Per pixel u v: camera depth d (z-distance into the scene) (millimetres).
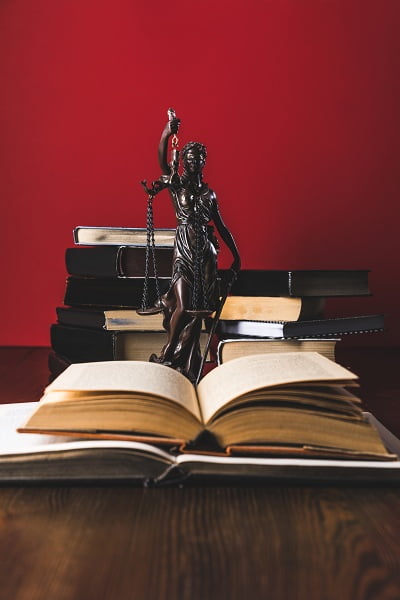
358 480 945
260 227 3232
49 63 3211
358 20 3191
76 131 3223
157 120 3215
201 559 736
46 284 3244
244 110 3211
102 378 1043
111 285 2016
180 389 1040
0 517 856
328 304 3205
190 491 953
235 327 1942
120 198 3230
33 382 2033
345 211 3229
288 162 3223
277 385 967
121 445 938
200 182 1650
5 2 3195
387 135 3209
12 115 3215
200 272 1610
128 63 3209
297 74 3207
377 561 733
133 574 701
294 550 760
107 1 3195
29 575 701
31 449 943
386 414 1561
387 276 3230
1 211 3234
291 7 3195
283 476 938
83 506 894
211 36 3199
